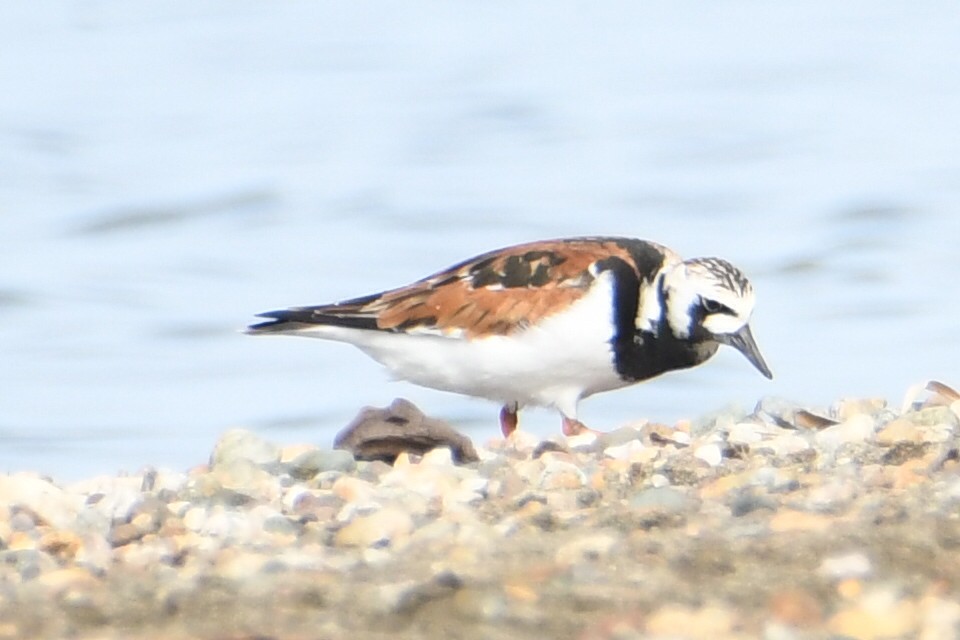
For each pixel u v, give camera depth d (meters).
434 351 15.11
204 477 12.16
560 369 15.01
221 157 43.78
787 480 11.30
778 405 14.23
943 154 43.03
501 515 10.98
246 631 8.57
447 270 15.39
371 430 13.55
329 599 8.99
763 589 9.01
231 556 10.09
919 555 9.39
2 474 12.59
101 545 10.48
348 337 15.38
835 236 35.00
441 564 9.58
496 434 22.92
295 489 11.78
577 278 14.87
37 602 9.12
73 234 36.41
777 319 29.11
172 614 8.88
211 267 32.97
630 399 24.75
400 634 8.52
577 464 12.48
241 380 25.92
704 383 25.39
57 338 28.47
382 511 10.70
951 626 8.32
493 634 8.50
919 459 11.99
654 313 15.03
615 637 8.35
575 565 9.35
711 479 11.86
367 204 38.50
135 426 23.53
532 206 38.44
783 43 63.16
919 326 27.83
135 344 27.88
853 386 24.30
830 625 8.48
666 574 9.27
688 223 36.78
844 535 9.66
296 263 33.22
